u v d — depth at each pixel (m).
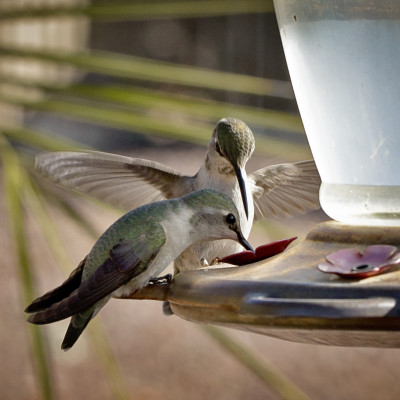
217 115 7.58
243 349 8.16
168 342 17.88
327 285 4.30
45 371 7.22
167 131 7.45
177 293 4.87
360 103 5.28
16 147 7.52
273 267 4.89
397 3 5.10
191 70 7.85
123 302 19.45
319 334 4.32
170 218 5.91
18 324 17.73
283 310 4.08
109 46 27.00
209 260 6.48
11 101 7.67
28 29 19.72
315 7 5.33
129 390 15.86
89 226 7.57
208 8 7.96
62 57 7.65
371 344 4.58
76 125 26.81
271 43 23.59
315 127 5.60
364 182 5.34
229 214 6.01
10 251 19.86
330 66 5.34
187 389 16.06
